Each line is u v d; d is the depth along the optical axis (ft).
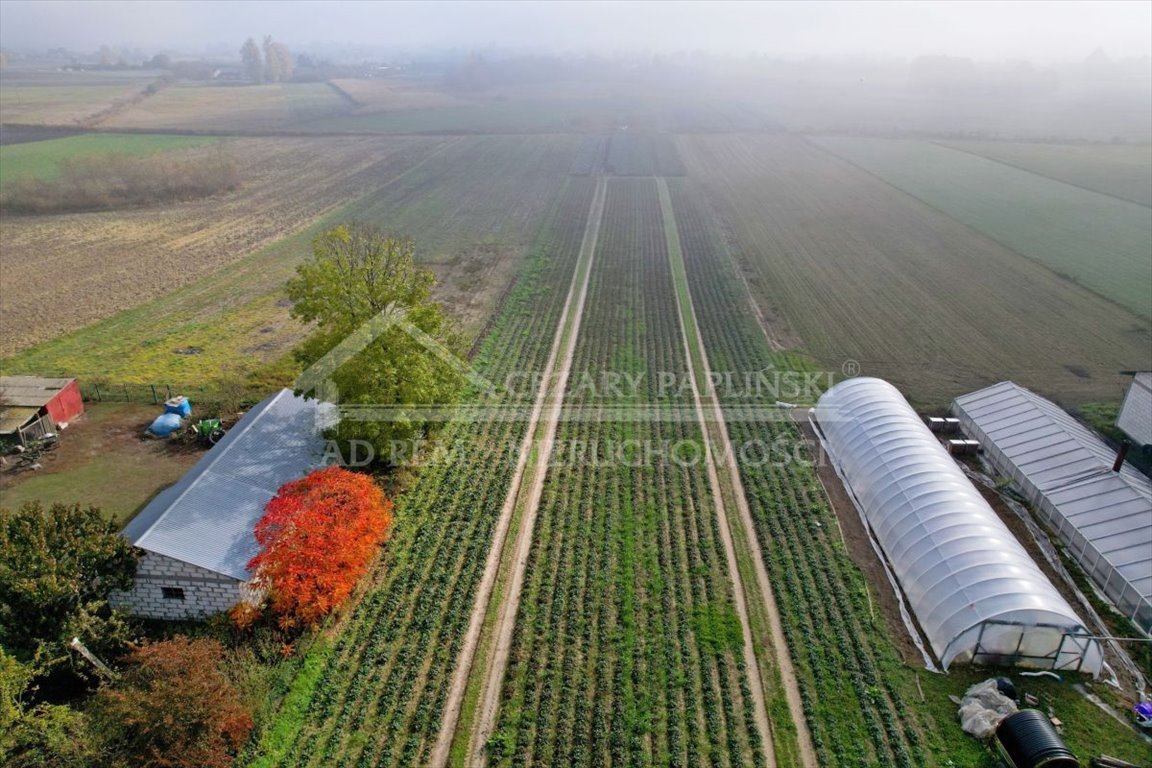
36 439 123.65
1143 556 92.27
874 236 251.39
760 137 459.73
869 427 119.14
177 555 83.76
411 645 84.89
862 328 175.73
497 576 96.17
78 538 81.00
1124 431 128.16
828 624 89.25
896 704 78.38
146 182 294.25
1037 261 223.10
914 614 90.63
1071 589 95.55
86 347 163.53
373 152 404.36
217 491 95.55
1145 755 72.54
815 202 299.17
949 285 204.44
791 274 214.48
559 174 352.90
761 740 74.38
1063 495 106.63
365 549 90.48
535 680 80.89
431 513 107.96
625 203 299.38
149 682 69.26
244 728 71.46
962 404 133.28
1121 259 224.94
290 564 84.33
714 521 107.55
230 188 316.81
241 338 169.07
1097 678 82.33
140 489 114.01
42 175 317.22
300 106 607.37
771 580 96.43
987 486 116.57
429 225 265.75
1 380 132.77
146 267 218.18
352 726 75.25
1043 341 167.84
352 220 269.64
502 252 234.79
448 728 75.51
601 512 108.78
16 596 75.10
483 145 427.74
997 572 85.81
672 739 74.18
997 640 82.02
